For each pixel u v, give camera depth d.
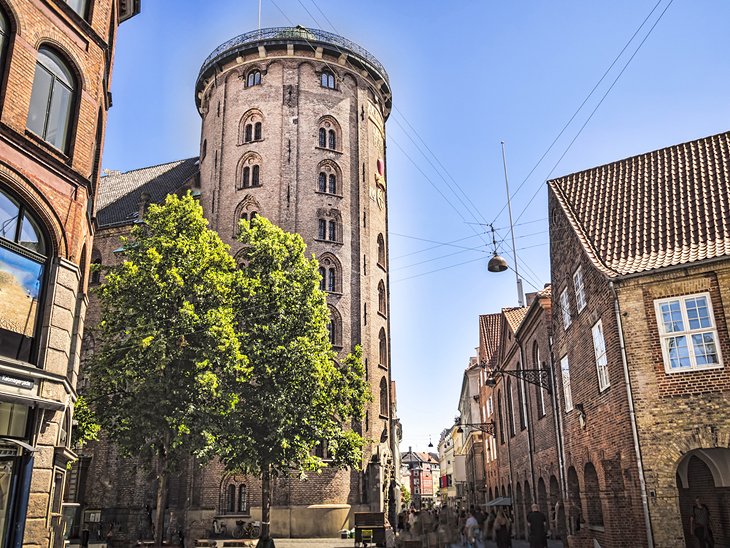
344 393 32.28
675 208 21.45
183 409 24.81
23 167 16.95
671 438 17.84
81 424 26.55
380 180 54.12
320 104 50.41
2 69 16.70
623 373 18.86
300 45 50.47
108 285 27.03
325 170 49.25
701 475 20.47
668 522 17.36
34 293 17.22
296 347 29.41
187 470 42.00
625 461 18.75
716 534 19.72
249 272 31.69
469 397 74.25
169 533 40.09
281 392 28.59
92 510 41.41
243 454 27.94
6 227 16.59
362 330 46.75
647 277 19.09
